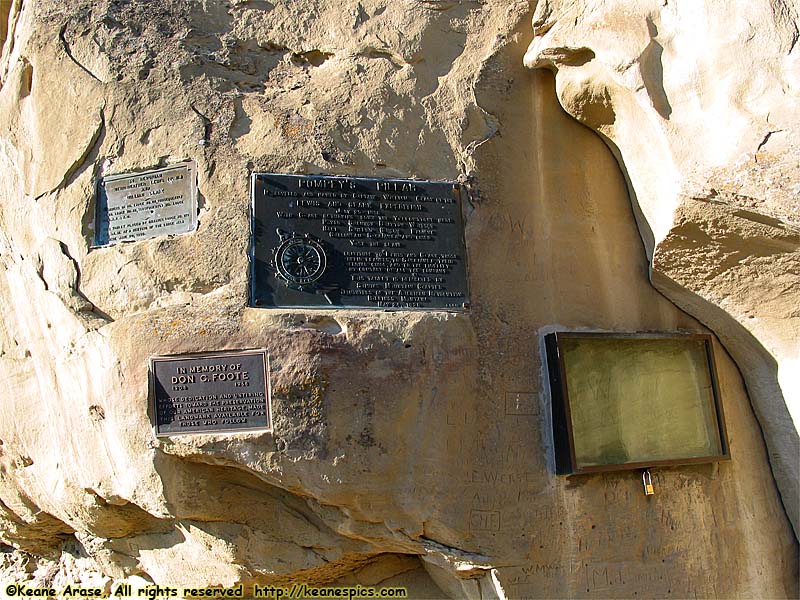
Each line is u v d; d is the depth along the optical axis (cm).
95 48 408
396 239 393
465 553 383
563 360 399
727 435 428
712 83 372
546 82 446
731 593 412
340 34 427
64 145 403
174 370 365
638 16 395
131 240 387
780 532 436
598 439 398
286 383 360
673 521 407
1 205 423
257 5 427
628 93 397
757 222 367
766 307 414
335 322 373
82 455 393
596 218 437
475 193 413
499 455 389
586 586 389
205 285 376
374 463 365
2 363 433
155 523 417
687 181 369
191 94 401
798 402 420
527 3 450
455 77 430
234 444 358
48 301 396
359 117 408
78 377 385
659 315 438
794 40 357
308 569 400
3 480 452
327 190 392
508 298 408
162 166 393
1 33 486
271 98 407
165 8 417
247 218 382
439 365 380
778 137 349
